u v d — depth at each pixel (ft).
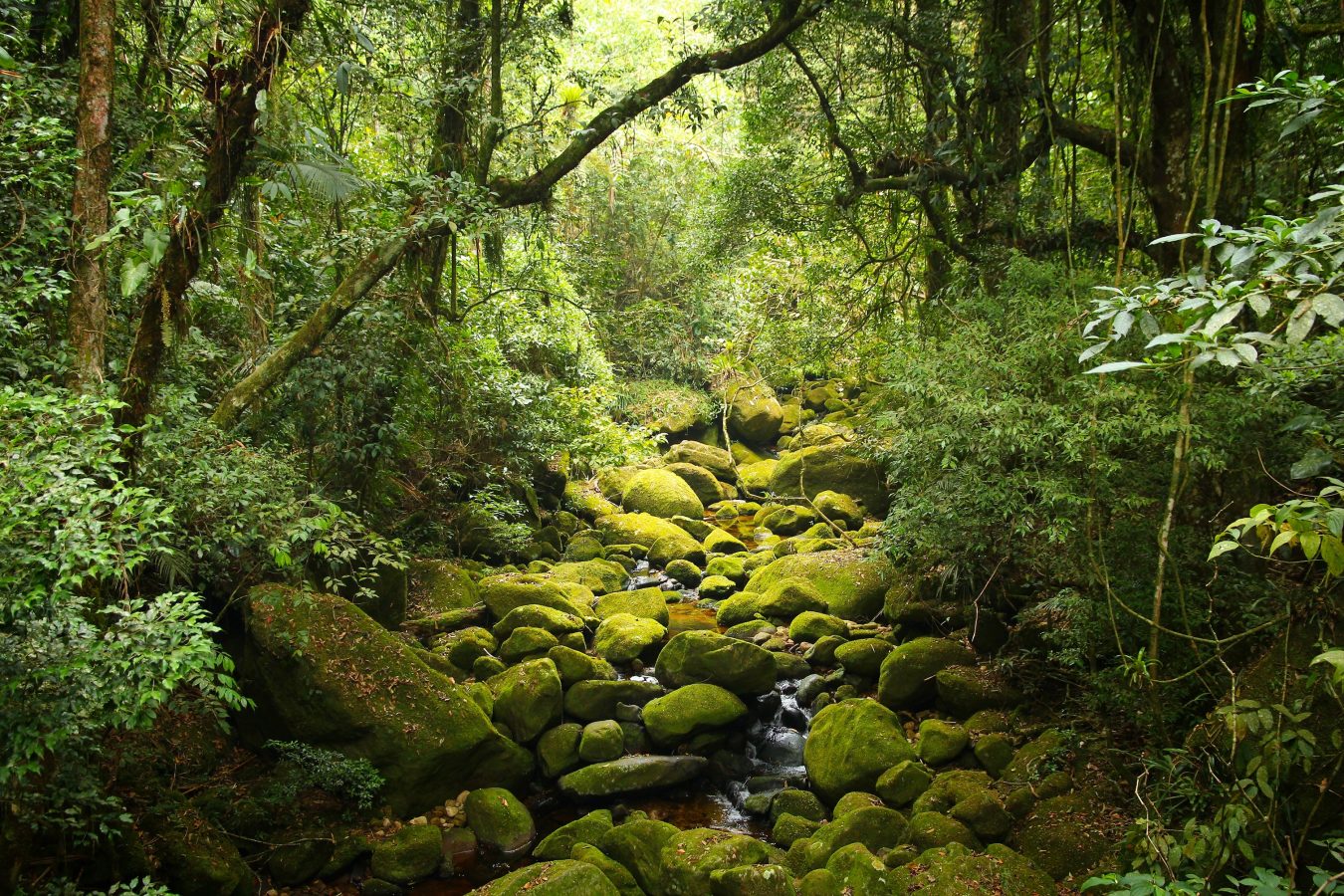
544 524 34.65
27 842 10.45
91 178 11.90
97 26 11.85
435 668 20.34
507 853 16.40
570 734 19.02
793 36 26.14
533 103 30.42
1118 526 15.01
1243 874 10.78
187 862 13.41
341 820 16.21
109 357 14.78
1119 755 15.62
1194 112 18.13
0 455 8.90
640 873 15.01
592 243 44.06
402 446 24.72
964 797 15.89
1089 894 12.78
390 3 21.84
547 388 30.81
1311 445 12.29
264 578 18.79
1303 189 18.86
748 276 33.83
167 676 9.01
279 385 19.29
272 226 20.18
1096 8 23.48
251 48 13.70
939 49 24.02
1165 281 7.43
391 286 21.94
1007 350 15.66
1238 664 14.08
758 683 21.18
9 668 8.64
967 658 20.52
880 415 18.49
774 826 16.97
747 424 50.93
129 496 10.35
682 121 30.25
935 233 26.45
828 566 27.07
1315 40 19.33
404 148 26.30
